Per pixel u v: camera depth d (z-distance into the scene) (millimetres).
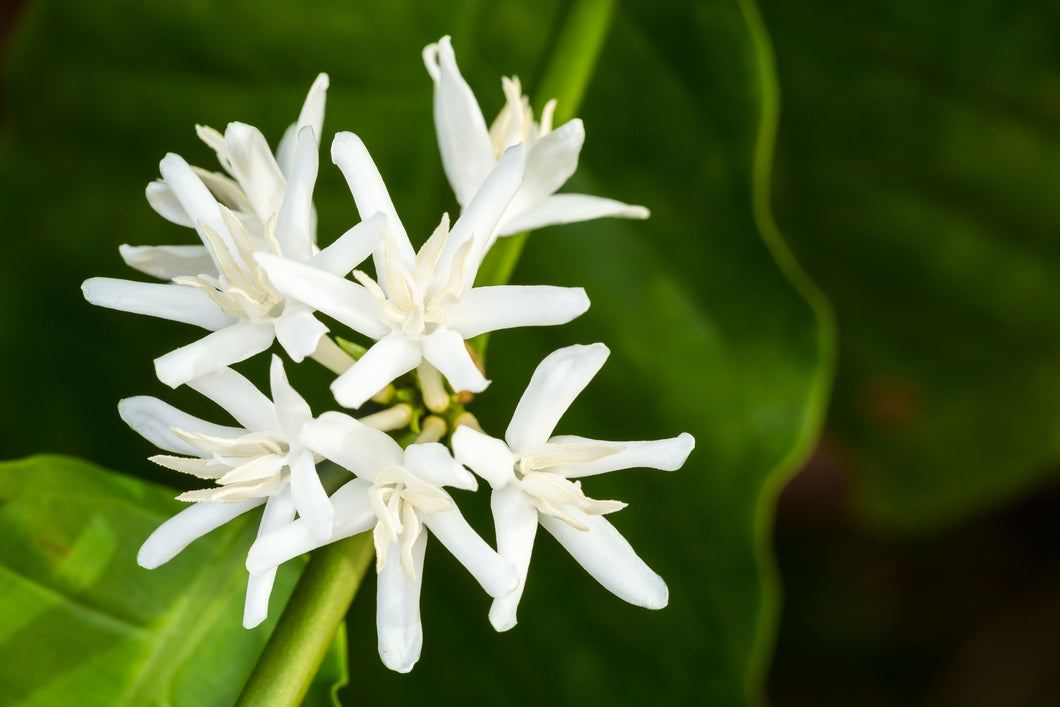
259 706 328
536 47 397
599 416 396
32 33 405
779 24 423
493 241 354
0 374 406
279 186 340
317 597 332
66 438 408
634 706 395
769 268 392
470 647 397
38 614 346
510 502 333
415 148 396
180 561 350
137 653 346
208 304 335
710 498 391
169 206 341
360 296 331
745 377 393
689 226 394
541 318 332
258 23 400
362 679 399
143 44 403
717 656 391
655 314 395
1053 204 429
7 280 406
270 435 334
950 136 428
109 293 333
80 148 407
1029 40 416
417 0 398
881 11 419
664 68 391
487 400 396
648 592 333
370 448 329
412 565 326
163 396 406
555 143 347
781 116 434
